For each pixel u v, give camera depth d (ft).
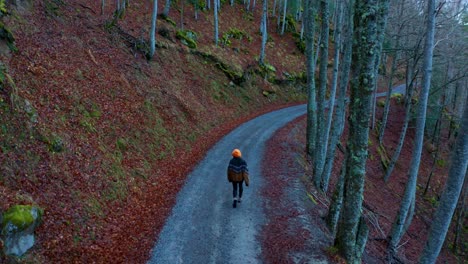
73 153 32.42
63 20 55.83
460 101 136.26
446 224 21.98
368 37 21.95
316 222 34.14
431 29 38.32
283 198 38.50
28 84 34.99
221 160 51.24
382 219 58.29
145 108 53.26
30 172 26.45
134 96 53.42
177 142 54.03
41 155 28.60
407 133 121.60
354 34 23.00
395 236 43.88
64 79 41.63
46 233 23.09
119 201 32.73
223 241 28.63
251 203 36.45
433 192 90.99
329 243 29.66
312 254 26.94
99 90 46.78
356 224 25.45
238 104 91.25
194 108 69.31
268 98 109.19
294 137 71.36
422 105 39.17
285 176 46.29
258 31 141.08
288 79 124.77
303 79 132.26
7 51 35.96
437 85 109.19
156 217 32.12
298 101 122.42
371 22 21.81
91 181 31.58
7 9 42.73
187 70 82.02
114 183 34.06
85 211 27.89
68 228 25.00
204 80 85.15
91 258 23.73
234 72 98.89
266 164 50.75
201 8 126.00
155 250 26.61
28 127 29.25
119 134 42.86
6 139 26.43
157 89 62.28
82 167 31.99
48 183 27.20
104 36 62.59
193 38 98.17
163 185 39.91
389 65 188.85
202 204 35.73
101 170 33.99
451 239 72.38
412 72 78.48
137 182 37.88
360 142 23.66
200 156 52.65
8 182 24.00
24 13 46.55
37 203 24.50
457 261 65.36
